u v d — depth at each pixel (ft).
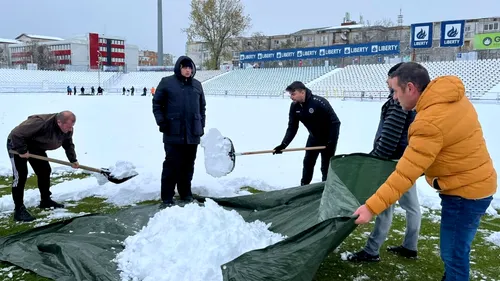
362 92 66.54
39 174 15.01
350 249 11.35
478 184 7.11
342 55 105.19
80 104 57.62
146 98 72.18
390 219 10.32
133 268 9.09
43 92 115.03
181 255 9.03
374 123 36.24
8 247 10.78
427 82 7.32
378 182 9.62
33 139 13.98
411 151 7.00
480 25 161.27
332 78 90.12
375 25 191.31
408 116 9.95
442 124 6.83
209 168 15.78
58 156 26.86
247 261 8.28
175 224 9.75
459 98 6.99
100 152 28.25
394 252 11.30
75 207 15.52
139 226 12.09
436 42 120.78
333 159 9.89
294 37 218.38
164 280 8.45
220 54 153.79
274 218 12.13
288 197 12.98
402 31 173.88
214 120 42.98
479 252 11.46
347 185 9.75
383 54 98.43
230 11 148.05
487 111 38.19
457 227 7.36
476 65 75.00
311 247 7.83
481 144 7.16
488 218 14.55
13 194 13.83
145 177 18.22
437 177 7.39
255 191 18.08
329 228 7.77
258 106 52.75
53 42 258.37
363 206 7.41
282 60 116.67
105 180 16.44
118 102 60.54
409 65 7.51
